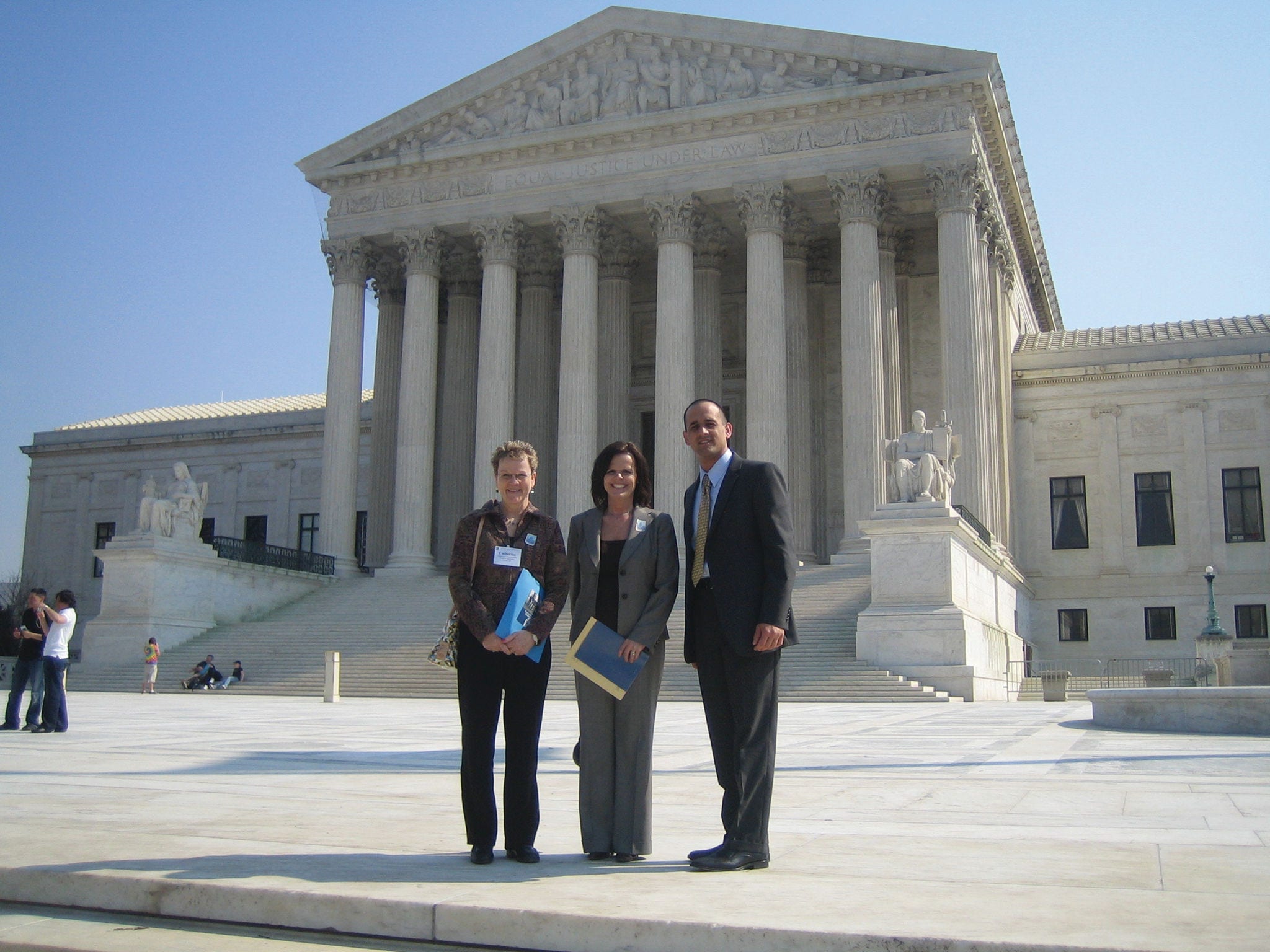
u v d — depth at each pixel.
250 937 6.07
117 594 45.62
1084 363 57.72
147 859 7.19
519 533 8.02
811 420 56.12
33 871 6.82
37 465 82.06
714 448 7.64
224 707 30.77
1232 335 56.59
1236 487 54.69
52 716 20.00
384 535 60.59
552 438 59.75
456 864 7.22
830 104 50.06
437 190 56.28
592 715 7.65
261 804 10.10
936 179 48.31
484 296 54.62
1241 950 4.91
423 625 44.44
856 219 49.12
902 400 56.69
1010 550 52.88
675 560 7.86
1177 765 13.73
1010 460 55.31
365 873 6.83
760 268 50.16
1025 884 6.31
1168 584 54.78
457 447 60.69
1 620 66.31
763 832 7.00
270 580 50.81
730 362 61.19
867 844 7.84
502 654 7.75
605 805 7.52
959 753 15.74
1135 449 56.38
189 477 48.06
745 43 51.84
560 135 53.66
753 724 7.13
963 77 47.97
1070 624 55.97
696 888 6.35
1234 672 38.12
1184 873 6.61
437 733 20.44
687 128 52.12
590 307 52.97
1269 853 7.28
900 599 35.28
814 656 36.09
